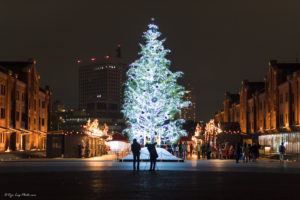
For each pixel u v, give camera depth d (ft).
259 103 303.27
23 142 242.78
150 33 155.22
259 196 49.24
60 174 83.30
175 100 158.20
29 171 93.25
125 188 56.75
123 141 182.70
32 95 257.96
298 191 54.75
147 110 156.35
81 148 192.54
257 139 298.97
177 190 54.65
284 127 222.89
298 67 252.62
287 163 141.79
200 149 193.77
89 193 51.16
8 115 212.84
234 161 157.99
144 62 154.40
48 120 303.89
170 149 194.80
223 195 49.90
